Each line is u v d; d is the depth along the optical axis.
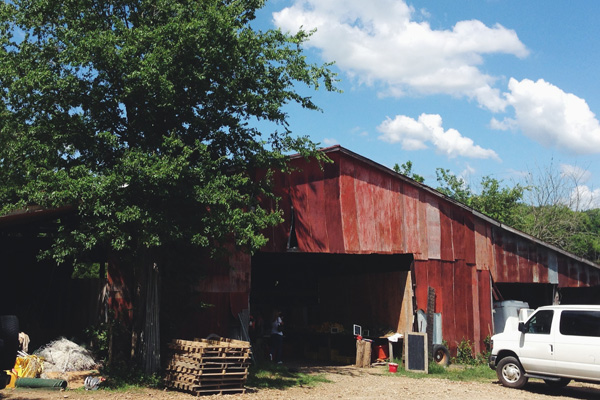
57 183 12.79
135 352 14.90
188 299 16.19
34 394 12.23
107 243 15.61
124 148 14.70
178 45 13.94
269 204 17.91
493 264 23.56
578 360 14.09
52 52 14.55
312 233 18.62
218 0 15.19
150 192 13.55
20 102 14.72
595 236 42.03
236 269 17.45
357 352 20.23
